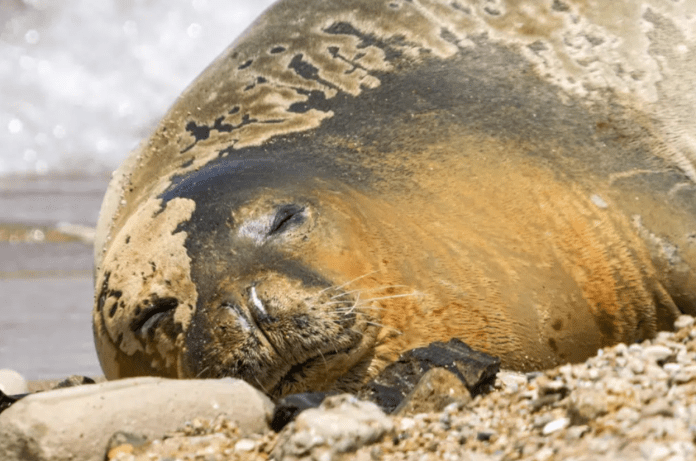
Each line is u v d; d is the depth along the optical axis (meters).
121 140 83.88
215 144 21.58
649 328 18.81
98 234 22.86
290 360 16.11
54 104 85.31
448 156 19.72
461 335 17.53
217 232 17.45
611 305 18.47
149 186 21.73
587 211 19.00
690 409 11.23
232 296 16.52
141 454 13.52
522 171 19.45
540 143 20.00
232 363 16.16
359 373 16.67
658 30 21.64
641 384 12.78
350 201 18.27
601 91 20.88
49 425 13.53
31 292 38.09
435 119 20.47
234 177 18.64
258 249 17.08
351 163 19.77
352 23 22.73
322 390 16.53
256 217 17.50
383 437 12.87
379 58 21.91
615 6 22.03
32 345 29.47
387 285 17.36
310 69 22.16
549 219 18.83
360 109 20.98
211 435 14.07
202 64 92.31
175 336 16.92
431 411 14.49
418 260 17.70
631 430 11.03
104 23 92.06
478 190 19.09
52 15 92.12
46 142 81.50
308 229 17.31
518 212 18.84
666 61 21.19
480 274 17.80
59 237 50.19
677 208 19.09
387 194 18.92
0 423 13.69
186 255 17.38
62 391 14.48
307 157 20.03
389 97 21.08
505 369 17.86
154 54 91.38
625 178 19.53
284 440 12.69
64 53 89.75
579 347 18.38
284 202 17.75
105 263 19.02
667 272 18.58
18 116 83.50
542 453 11.30
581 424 11.97
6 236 50.09
